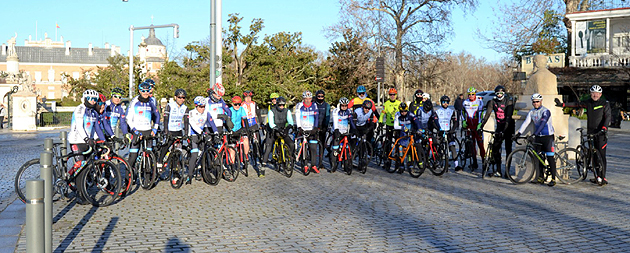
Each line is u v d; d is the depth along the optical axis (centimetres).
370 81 4044
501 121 990
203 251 507
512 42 2958
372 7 3897
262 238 555
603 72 2894
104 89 4778
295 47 3891
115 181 736
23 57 10569
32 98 2905
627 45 2945
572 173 1001
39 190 397
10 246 519
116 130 1162
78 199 746
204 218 653
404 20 3894
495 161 1004
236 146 1046
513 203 745
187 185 920
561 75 2967
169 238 555
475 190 861
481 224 615
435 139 1026
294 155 1041
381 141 1167
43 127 3122
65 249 512
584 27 3191
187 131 930
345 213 681
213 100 1010
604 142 891
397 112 1070
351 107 1225
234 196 812
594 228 595
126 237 559
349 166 1051
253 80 3519
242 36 3472
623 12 3038
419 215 666
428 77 4181
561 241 539
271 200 778
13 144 1930
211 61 1436
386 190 865
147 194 829
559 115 966
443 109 1112
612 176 1008
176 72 3453
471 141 1091
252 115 1184
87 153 762
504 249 510
